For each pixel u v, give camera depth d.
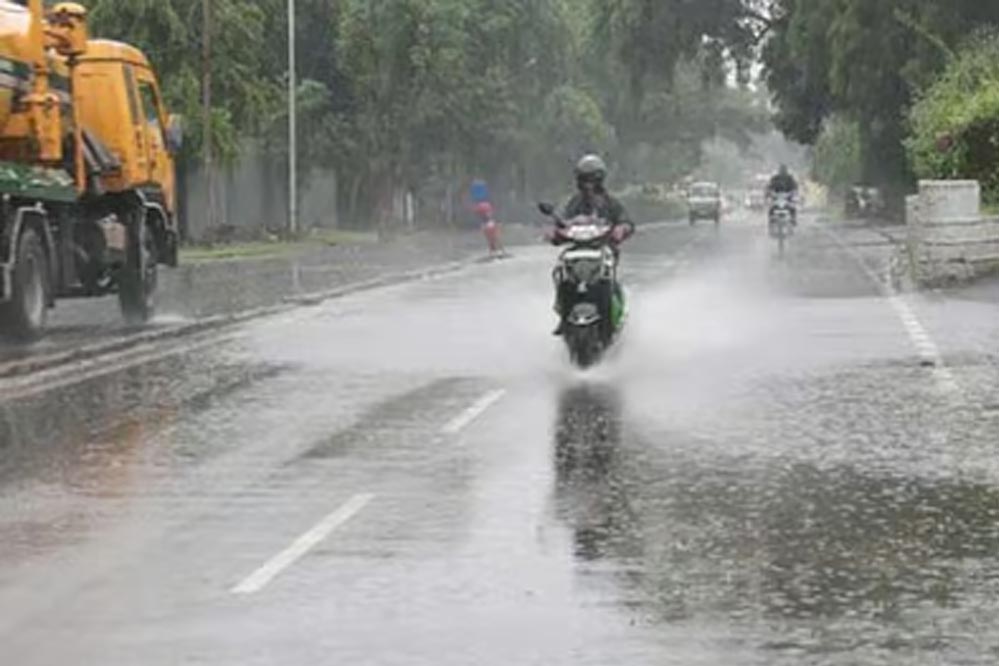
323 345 33.09
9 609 13.11
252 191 102.88
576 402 24.23
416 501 17.16
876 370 27.45
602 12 115.38
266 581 13.90
